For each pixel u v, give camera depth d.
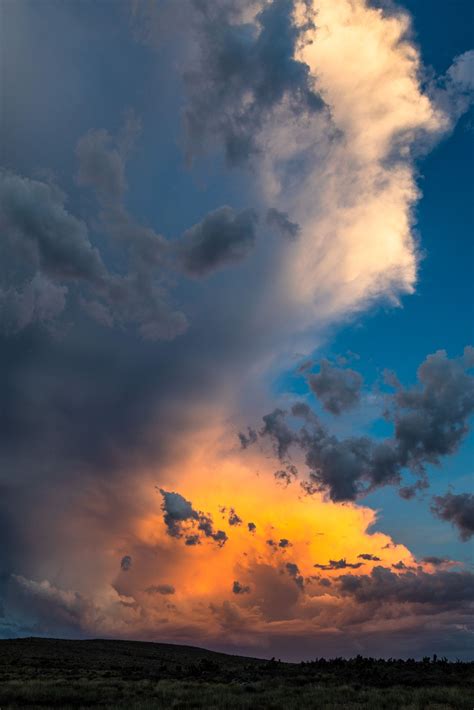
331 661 59.47
